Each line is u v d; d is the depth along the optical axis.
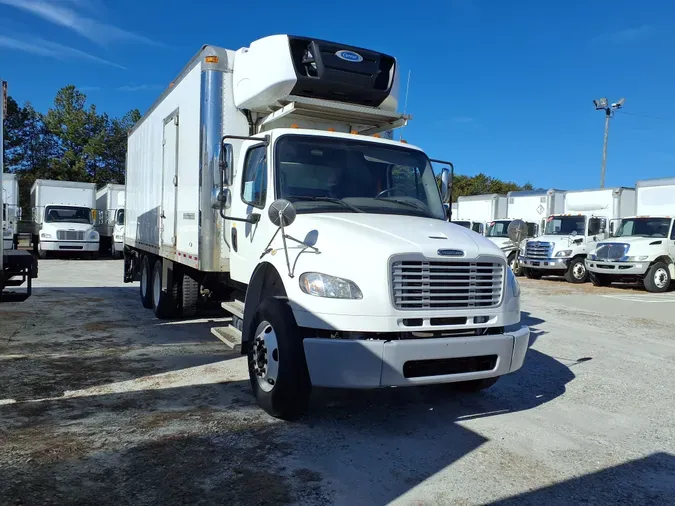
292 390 4.54
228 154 5.66
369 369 4.21
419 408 5.33
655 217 18.50
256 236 5.67
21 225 29.61
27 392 5.43
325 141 5.82
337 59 6.25
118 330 8.59
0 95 7.45
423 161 6.28
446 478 3.84
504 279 4.82
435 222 5.39
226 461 3.98
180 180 7.85
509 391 6.00
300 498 3.49
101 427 4.56
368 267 4.32
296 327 4.57
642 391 6.13
